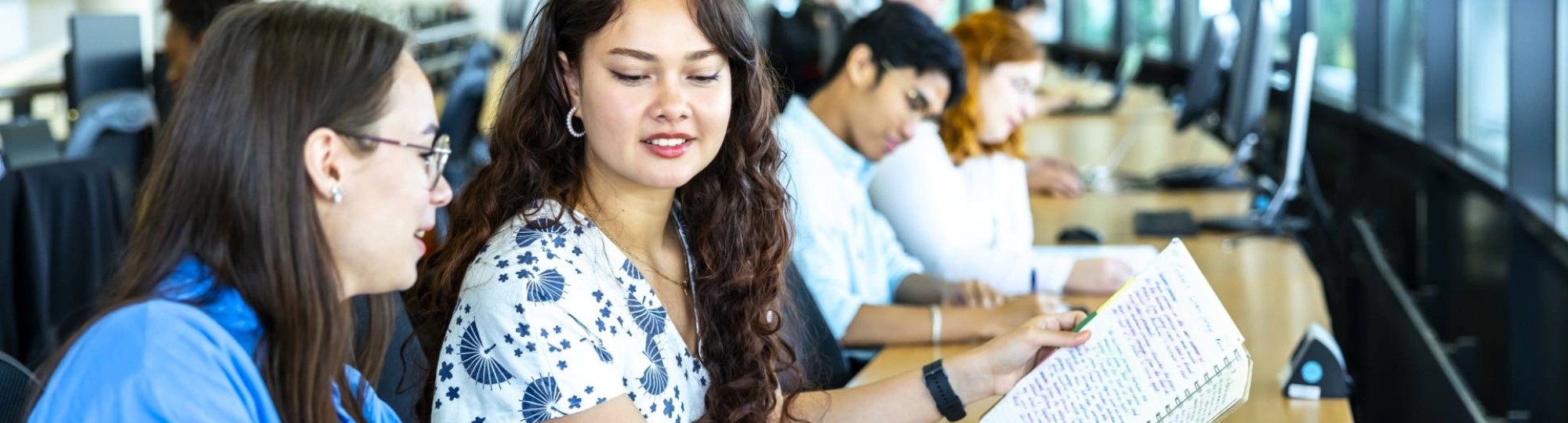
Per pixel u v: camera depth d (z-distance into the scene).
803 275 2.50
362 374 1.24
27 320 2.90
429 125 1.12
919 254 2.97
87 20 4.14
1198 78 4.52
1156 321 1.64
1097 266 2.88
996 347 1.74
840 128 2.61
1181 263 1.65
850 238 2.61
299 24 1.06
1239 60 4.00
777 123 1.73
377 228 1.09
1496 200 3.83
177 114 1.05
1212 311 1.61
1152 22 9.60
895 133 2.59
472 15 14.03
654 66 1.42
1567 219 3.32
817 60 7.89
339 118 1.05
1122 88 6.80
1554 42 3.55
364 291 1.12
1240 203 3.89
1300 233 3.97
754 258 1.59
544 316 1.37
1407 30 5.61
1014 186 3.29
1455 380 3.59
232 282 1.03
